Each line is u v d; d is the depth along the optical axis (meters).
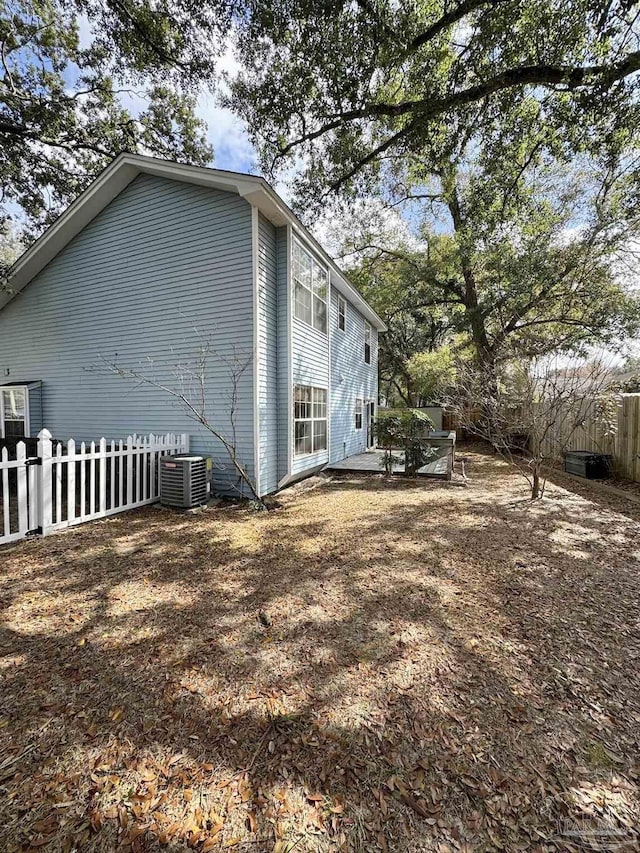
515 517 5.53
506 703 2.05
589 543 4.46
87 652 2.44
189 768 1.65
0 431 9.83
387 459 9.16
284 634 2.66
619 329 12.45
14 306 9.31
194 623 2.79
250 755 1.72
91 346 8.32
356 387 13.09
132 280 7.73
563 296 12.38
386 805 1.50
